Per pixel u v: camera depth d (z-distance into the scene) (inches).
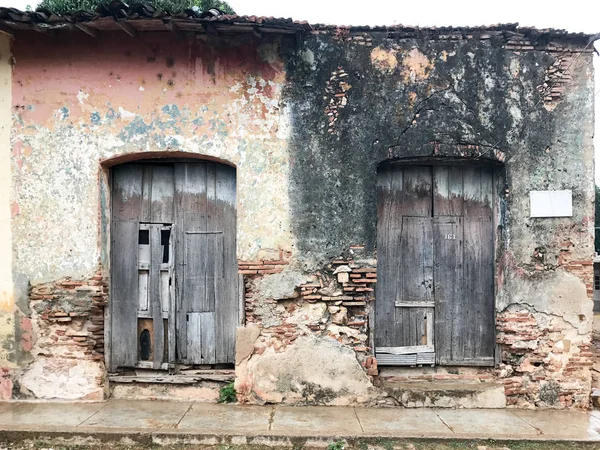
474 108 214.4
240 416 197.2
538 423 194.4
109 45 214.8
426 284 226.7
